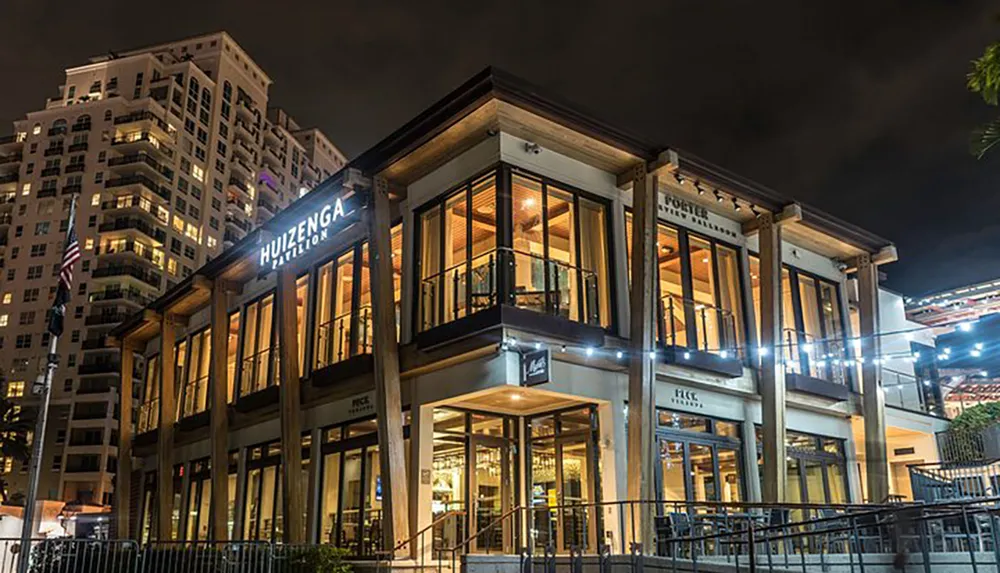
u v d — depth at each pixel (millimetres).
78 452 66062
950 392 23938
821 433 19266
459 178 15000
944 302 24984
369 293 17344
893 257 19859
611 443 14359
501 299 13453
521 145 14484
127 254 70375
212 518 19906
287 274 18500
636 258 14820
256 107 92438
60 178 74500
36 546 13617
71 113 76875
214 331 21500
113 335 28422
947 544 12641
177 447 24484
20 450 63906
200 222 79500
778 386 16672
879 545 12492
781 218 17375
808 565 10688
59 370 68812
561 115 14062
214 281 21906
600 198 15562
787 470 18047
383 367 14828
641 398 13984
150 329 26969
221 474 20266
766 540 9211
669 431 15516
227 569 13250
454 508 14945
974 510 8258
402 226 16234
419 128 14688
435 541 14508
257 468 20344
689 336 16281
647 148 15117
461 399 14430
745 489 16766
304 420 18562
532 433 16031
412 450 14883
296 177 99562
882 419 19188
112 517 26234
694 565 9906
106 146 74500
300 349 19438
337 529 16797
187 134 79875
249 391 21234
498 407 15547
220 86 86312
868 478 18984
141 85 79750
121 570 13242
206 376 23891
